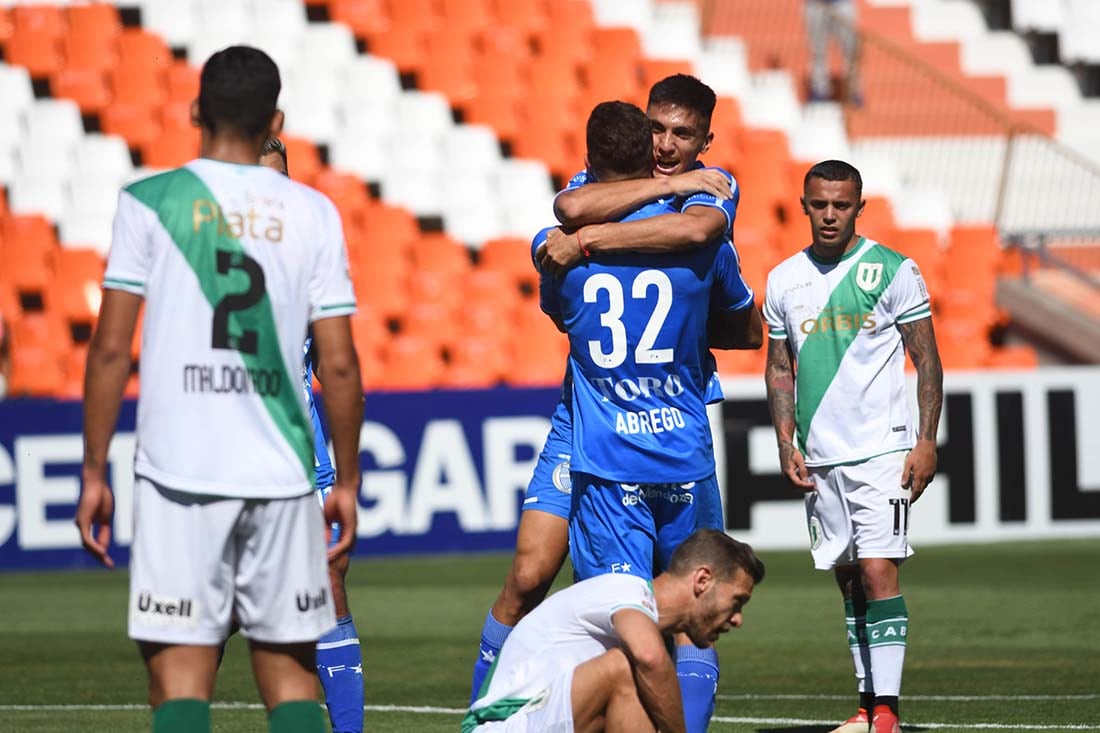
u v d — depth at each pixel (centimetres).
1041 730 2011
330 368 1305
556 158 5928
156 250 1264
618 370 1591
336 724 1791
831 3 7075
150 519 1255
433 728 2069
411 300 5166
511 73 6081
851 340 1980
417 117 5862
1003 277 5606
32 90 5981
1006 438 4178
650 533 1623
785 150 5853
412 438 4041
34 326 4819
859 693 2144
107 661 2723
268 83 1318
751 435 4131
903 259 1983
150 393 1260
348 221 5375
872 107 6738
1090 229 5944
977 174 6525
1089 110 6838
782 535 4147
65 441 3900
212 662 1289
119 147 5503
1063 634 2961
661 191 1580
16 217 5122
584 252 1570
